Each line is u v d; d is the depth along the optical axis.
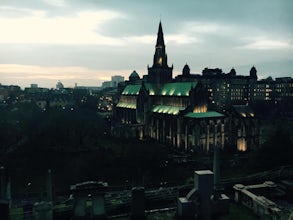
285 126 165.12
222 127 126.56
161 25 167.00
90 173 89.81
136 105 165.38
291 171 70.94
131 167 93.50
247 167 89.06
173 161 102.44
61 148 123.75
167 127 138.62
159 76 166.75
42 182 83.94
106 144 133.88
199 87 133.88
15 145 129.25
